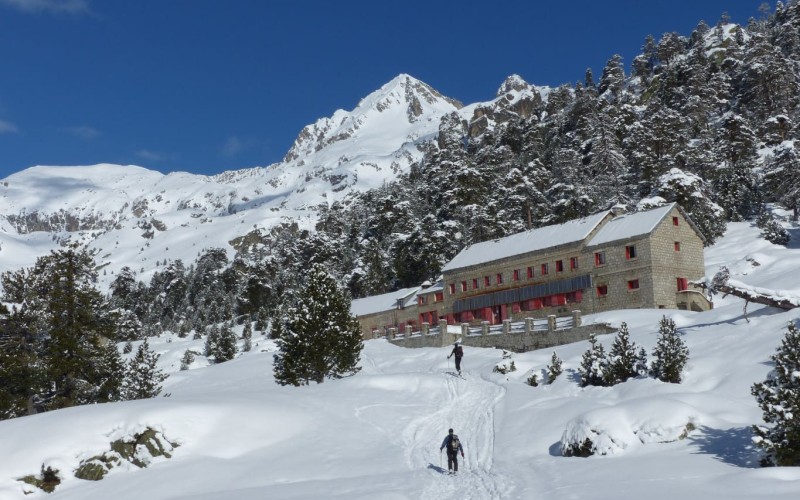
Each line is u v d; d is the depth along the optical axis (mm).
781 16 177375
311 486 23969
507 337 58281
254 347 89188
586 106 146875
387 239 121625
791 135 110812
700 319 46781
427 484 23688
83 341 44844
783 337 33344
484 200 110312
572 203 97938
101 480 27125
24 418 30922
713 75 142875
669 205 63406
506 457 26812
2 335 42188
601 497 18250
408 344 68375
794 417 20047
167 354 93562
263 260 132500
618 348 35156
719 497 16906
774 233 78688
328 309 46312
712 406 26750
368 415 35188
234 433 30422
